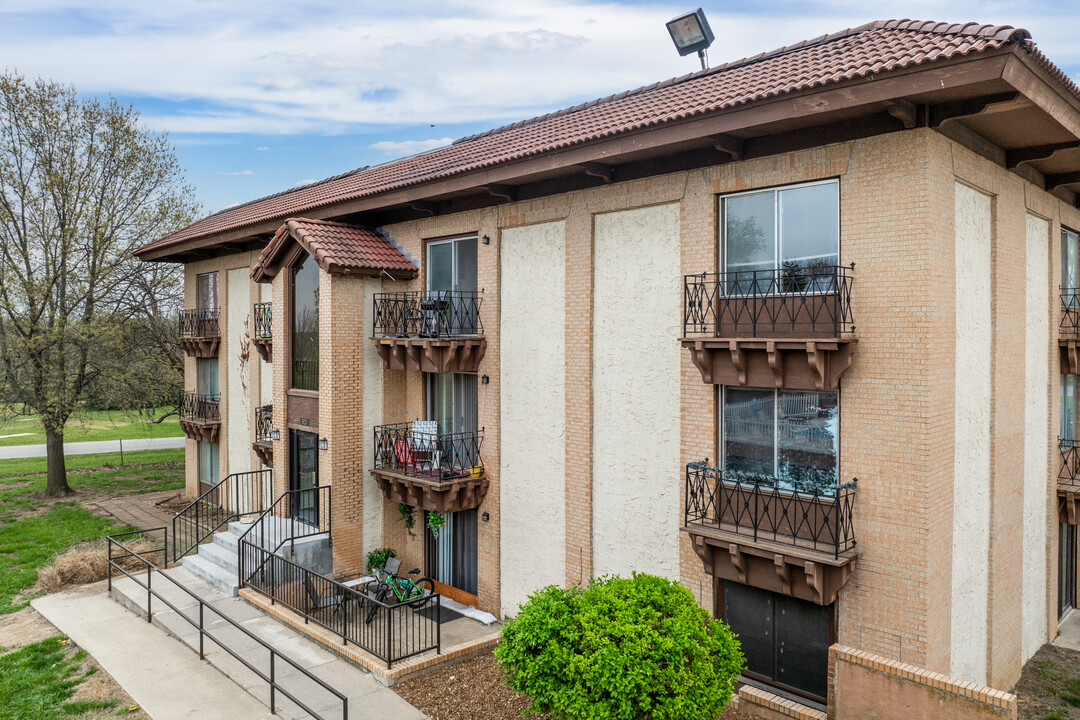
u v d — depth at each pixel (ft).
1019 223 36.63
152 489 85.30
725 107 29.48
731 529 32.04
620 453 37.96
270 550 45.57
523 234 42.80
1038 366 40.57
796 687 31.68
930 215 27.45
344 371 47.91
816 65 30.35
